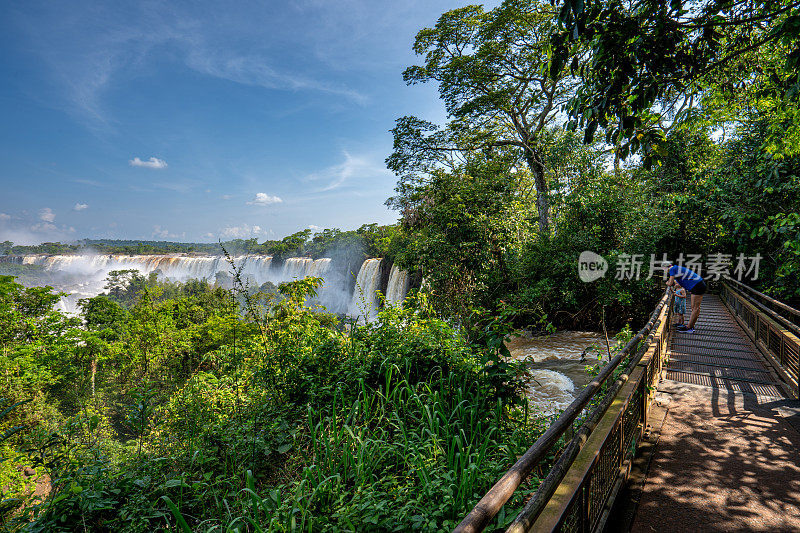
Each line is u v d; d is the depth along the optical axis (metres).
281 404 4.96
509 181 16.39
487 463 3.24
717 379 6.49
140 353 25.34
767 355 7.45
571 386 8.39
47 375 19.56
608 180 14.98
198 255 144.88
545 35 19.38
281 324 5.78
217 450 4.29
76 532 3.16
